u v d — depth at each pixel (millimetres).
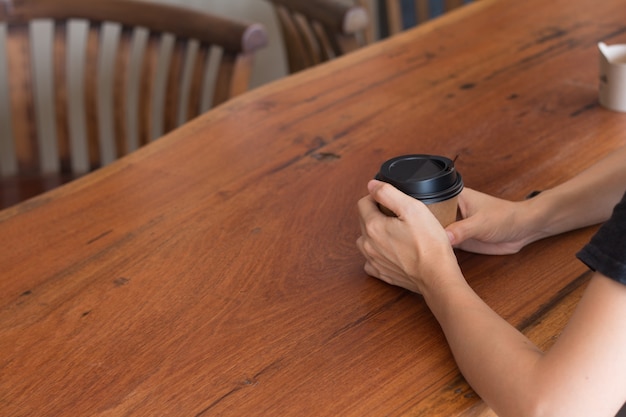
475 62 1893
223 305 1116
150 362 1016
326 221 1307
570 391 847
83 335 1073
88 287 1176
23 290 1179
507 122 1603
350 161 1494
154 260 1231
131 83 3219
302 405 937
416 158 1161
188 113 2062
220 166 1505
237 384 972
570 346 855
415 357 1004
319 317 1083
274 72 3621
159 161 1539
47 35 2998
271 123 1667
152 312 1111
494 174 1424
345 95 1774
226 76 1974
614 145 1492
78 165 3244
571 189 1241
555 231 1235
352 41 2199
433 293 1024
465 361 941
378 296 1118
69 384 988
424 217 1078
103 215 1367
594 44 1935
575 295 1107
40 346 1058
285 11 2393
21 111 2238
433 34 2084
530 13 2158
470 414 930
